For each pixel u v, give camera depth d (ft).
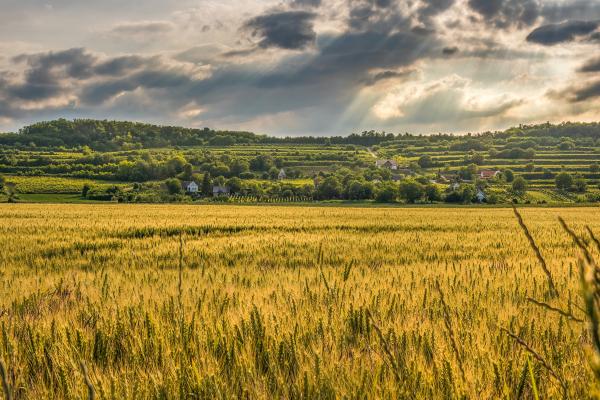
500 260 40.50
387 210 202.80
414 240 64.54
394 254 47.70
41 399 10.63
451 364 10.78
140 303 17.81
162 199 370.53
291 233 77.97
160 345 12.98
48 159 599.98
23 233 73.26
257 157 643.45
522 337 13.75
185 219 115.65
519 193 449.48
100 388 10.36
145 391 10.58
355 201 382.63
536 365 10.66
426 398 9.76
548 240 64.85
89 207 213.25
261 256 45.68
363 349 12.81
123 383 10.77
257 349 13.04
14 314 17.67
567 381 9.89
